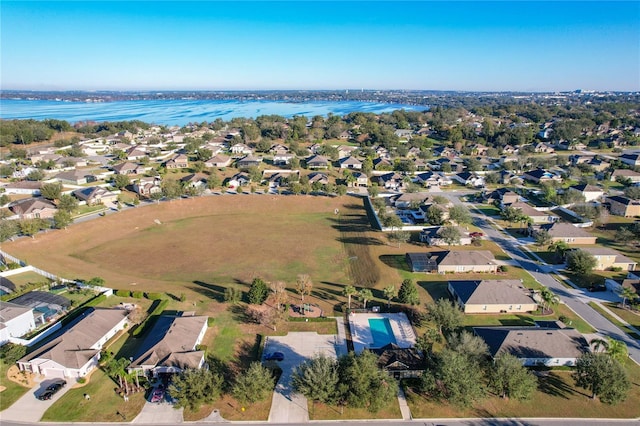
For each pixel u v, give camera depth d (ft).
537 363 189.16
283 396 171.32
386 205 444.96
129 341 205.98
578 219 388.16
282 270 297.74
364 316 233.14
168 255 326.03
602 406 165.89
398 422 158.20
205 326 215.51
